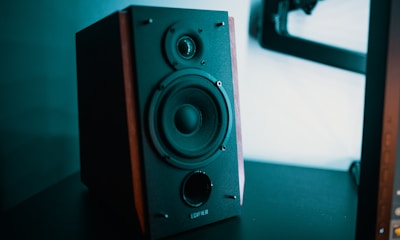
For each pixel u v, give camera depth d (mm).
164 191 509
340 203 658
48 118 787
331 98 882
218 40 543
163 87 491
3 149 665
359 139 885
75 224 557
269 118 924
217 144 552
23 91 710
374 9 327
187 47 518
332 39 844
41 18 749
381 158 324
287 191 727
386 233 338
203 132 554
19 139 708
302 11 851
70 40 839
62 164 843
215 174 559
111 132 542
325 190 736
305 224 562
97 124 601
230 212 579
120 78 482
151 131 489
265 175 842
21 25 696
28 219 575
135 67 477
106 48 521
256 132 938
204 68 532
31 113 736
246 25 889
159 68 493
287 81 894
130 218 523
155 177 500
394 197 336
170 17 498
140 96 480
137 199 492
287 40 840
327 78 875
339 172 883
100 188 631
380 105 322
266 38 856
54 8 782
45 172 788
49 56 779
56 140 817
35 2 729
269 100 914
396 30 309
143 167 491
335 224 563
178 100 520
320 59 834
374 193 335
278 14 838
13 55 680
